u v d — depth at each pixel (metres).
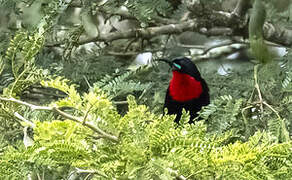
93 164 3.99
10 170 4.38
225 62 11.51
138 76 8.56
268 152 4.12
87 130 4.19
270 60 7.90
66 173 5.30
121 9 9.66
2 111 5.16
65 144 3.99
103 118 4.16
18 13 8.91
